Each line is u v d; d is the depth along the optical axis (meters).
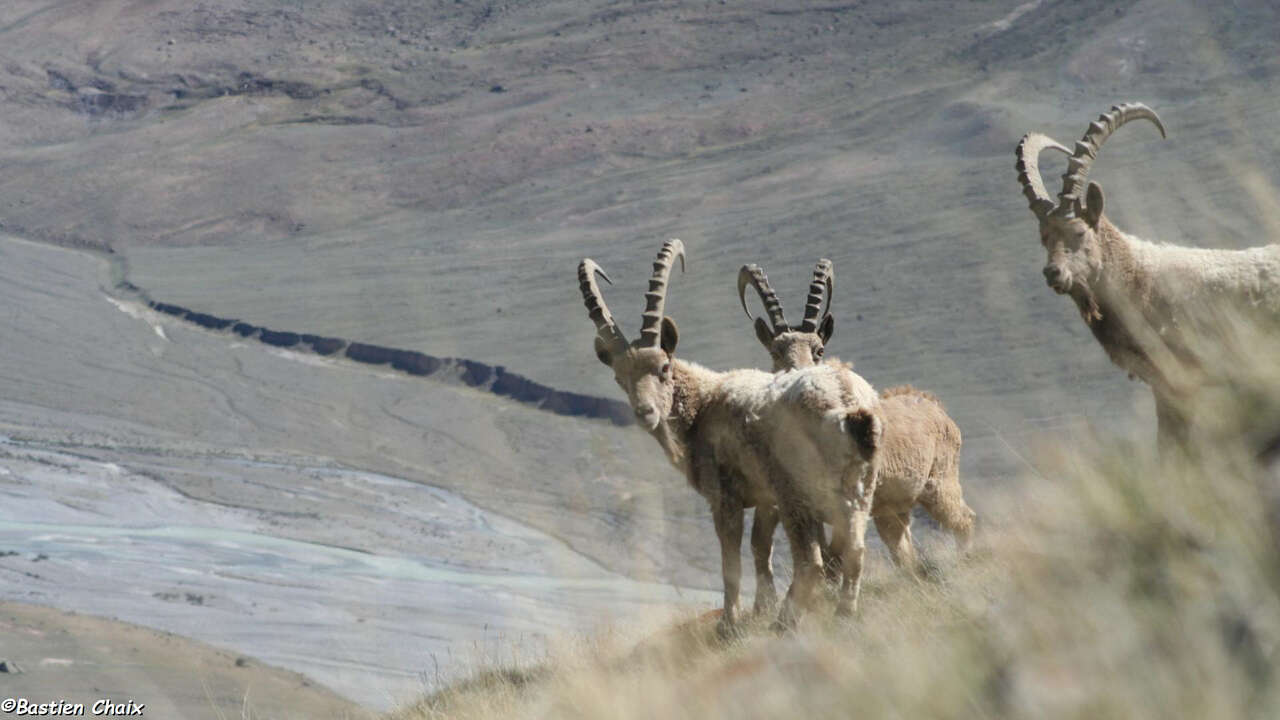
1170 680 9.64
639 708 15.98
